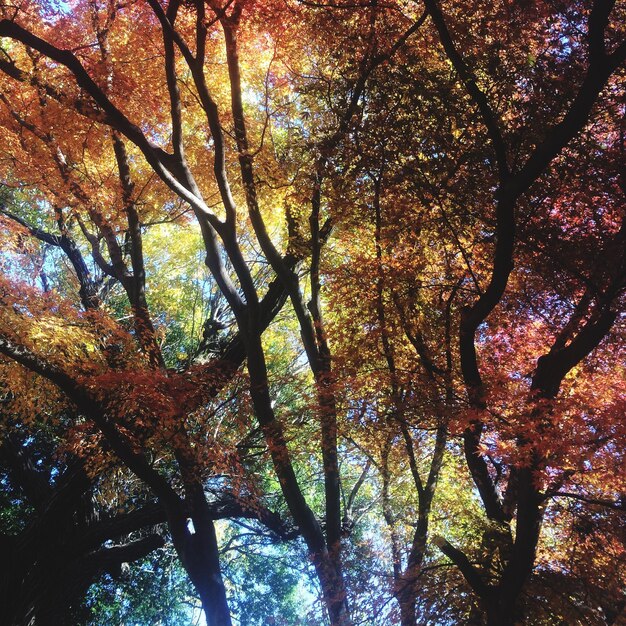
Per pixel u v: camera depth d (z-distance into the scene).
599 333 8.59
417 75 9.98
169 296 22.83
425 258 10.75
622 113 10.45
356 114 10.40
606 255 9.69
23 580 14.20
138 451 12.09
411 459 11.49
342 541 11.80
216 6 10.14
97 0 12.48
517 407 9.02
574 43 9.62
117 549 15.86
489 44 9.67
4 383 13.94
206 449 12.53
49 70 12.56
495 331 11.62
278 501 20.62
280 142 13.98
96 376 11.38
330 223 11.96
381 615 10.06
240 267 11.53
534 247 10.03
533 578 9.41
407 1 11.02
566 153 9.72
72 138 12.94
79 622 19.27
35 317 12.13
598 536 9.93
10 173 13.98
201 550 11.98
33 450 19.84
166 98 13.61
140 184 14.88
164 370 12.87
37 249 17.92
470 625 9.64
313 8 10.56
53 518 14.07
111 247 13.97
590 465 9.02
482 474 10.23
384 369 10.65
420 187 10.12
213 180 14.52
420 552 10.98
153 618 22.19
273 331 21.67
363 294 10.53
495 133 8.32
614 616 9.74
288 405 15.86
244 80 13.69
